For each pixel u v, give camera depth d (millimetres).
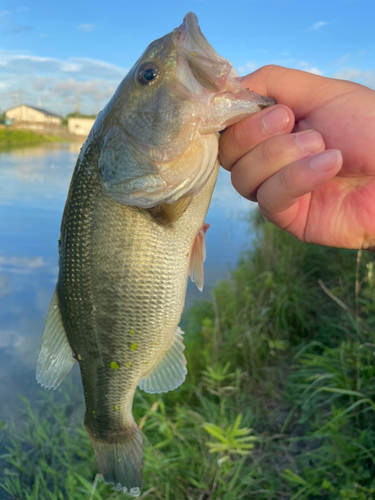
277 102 179
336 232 201
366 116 164
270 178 157
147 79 168
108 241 195
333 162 140
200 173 172
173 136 165
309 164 142
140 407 381
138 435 235
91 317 209
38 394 432
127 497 289
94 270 201
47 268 764
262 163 156
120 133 176
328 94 169
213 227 1064
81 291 207
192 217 198
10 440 364
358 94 166
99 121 188
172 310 210
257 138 156
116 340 210
